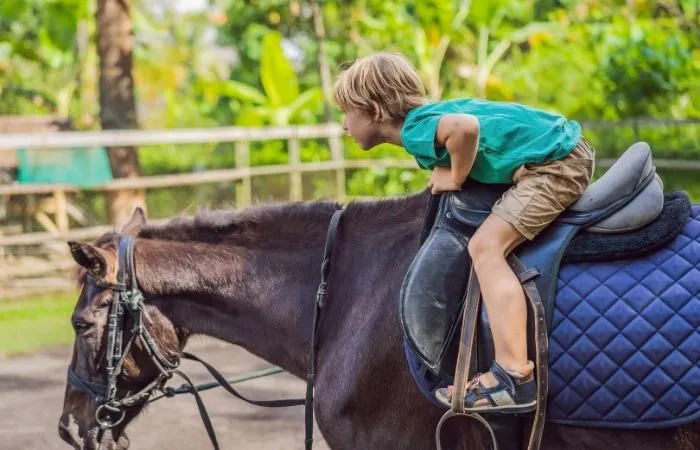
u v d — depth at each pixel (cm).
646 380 253
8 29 1662
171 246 323
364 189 1370
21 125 1314
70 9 1327
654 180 269
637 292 257
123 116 1257
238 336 322
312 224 319
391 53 284
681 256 261
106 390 315
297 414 564
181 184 1111
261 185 1234
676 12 1451
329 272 304
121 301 312
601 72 1358
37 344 757
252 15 1822
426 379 272
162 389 329
